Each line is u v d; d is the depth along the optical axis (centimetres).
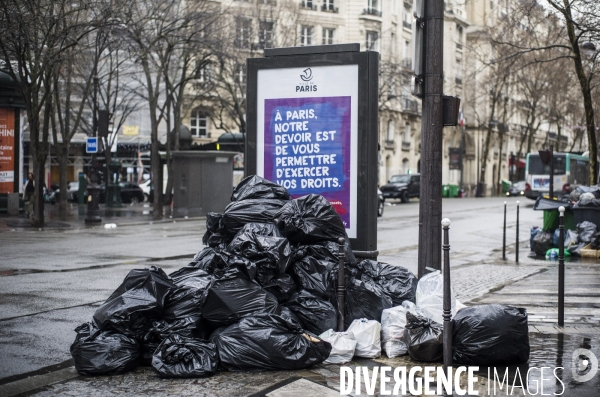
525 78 4947
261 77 895
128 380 570
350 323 682
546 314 872
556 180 4200
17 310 863
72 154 4941
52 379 574
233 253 660
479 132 7356
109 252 1562
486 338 609
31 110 2348
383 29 6119
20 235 2067
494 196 6631
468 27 6544
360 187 857
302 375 579
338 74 866
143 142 5125
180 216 3045
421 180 812
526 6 2020
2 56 2650
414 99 6600
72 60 2662
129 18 2483
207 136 5384
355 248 859
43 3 2548
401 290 736
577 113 5422
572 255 1598
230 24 3722
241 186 784
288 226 707
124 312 606
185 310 628
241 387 545
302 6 5456
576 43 1988
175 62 4059
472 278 1232
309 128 876
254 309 620
